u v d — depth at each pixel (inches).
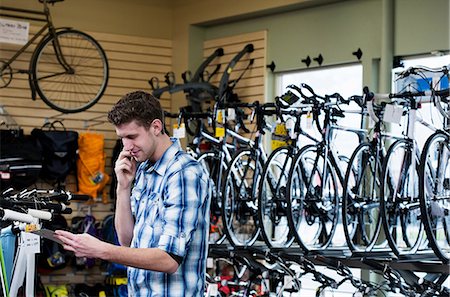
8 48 343.9
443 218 242.2
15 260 168.6
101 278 356.8
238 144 318.7
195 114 291.9
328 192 266.5
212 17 357.4
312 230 269.9
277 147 277.6
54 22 357.1
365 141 267.9
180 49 372.8
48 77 333.1
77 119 359.6
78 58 355.3
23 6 348.8
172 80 375.6
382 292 271.1
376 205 255.3
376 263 237.3
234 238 272.2
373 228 281.9
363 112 261.3
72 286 348.5
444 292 234.8
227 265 335.9
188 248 124.0
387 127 299.9
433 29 290.5
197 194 123.6
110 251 116.6
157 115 125.1
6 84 336.2
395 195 243.9
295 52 333.4
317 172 266.1
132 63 372.5
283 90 343.6
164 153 126.8
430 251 246.7
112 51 368.8
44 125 346.9
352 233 257.6
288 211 251.1
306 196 264.1
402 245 253.0
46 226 164.1
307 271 253.3
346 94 321.4
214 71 349.7
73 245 116.2
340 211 270.8
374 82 308.5
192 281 125.0
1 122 334.6
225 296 286.7
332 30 321.1
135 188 131.1
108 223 345.1
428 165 237.9
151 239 125.1
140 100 123.6
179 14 374.6
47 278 349.7
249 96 347.6
